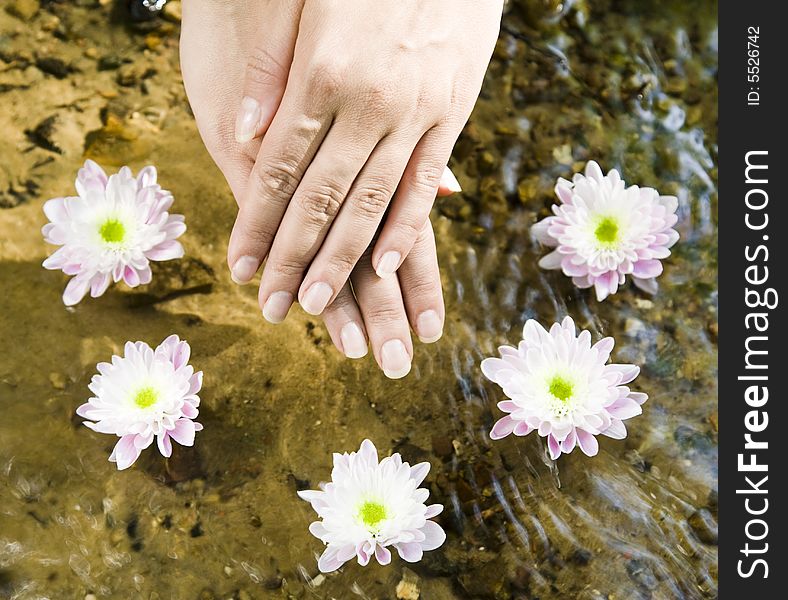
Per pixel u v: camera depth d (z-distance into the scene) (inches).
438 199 25.6
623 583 22.1
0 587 21.5
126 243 23.8
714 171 26.3
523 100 26.9
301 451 23.1
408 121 21.0
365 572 22.1
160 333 24.0
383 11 21.0
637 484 23.0
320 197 21.0
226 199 25.3
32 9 26.9
